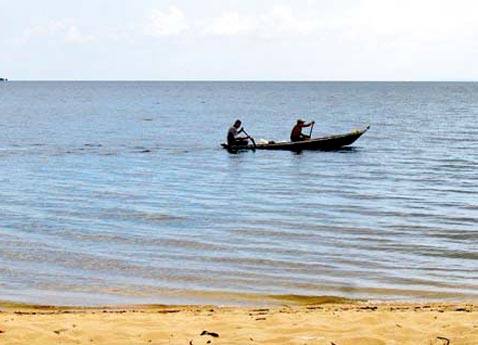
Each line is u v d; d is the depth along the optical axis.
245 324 7.62
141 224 16.28
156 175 25.48
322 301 10.07
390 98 129.00
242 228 15.86
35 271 11.79
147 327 7.50
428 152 34.12
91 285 10.91
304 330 7.32
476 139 41.91
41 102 106.38
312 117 66.06
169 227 15.95
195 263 12.52
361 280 11.37
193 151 34.22
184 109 83.88
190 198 20.31
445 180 24.52
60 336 7.02
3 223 16.20
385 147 36.44
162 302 9.94
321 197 20.69
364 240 14.64
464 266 12.38
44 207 18.47
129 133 46.28
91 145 37.28
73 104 99.00
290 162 29.59
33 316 8.28
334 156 31.94
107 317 8.19
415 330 7.21
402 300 10.10
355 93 168.75
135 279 11.34
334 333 7.18
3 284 10.88
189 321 7.83
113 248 13.71
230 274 11.73
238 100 118.44
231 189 22.25
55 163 28.89
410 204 19.44
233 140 33.25
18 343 6.74
